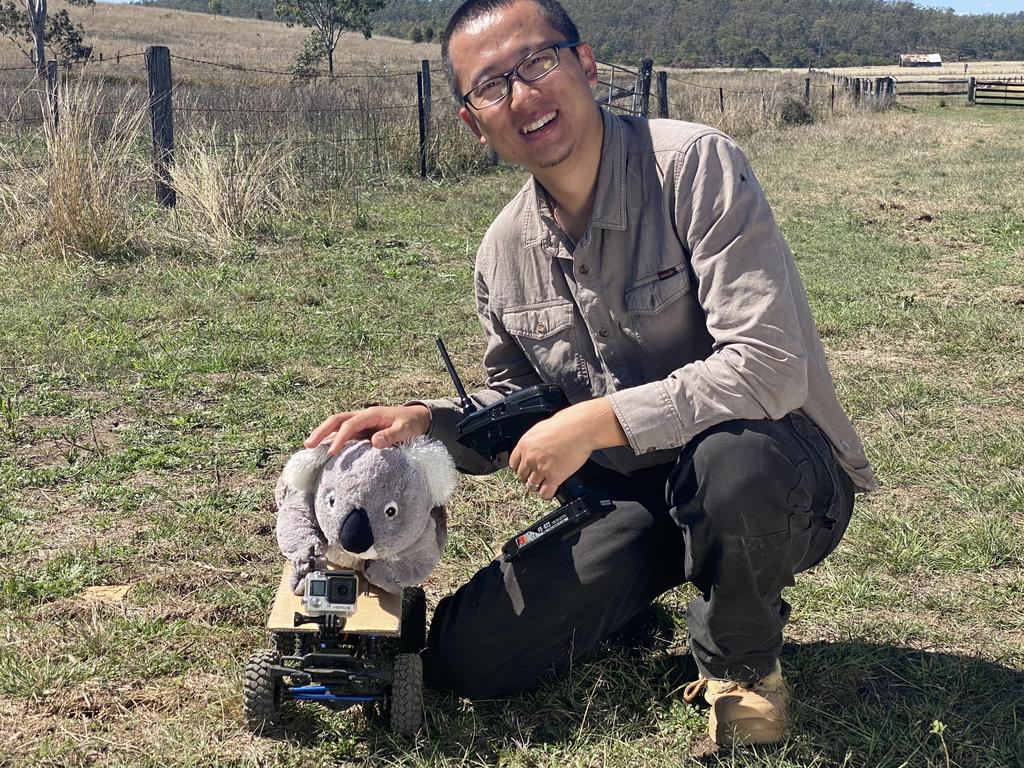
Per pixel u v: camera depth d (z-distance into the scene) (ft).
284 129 40.93
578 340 8.11
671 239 7.48
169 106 30.14
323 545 8.02
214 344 18.54
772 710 7.61
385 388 16.56
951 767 7.52
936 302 22.27
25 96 43.60
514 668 8.09
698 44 607.78
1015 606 9.95
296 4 162.81
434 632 8.29
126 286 22.33
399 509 7.74
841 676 8.77
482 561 10.89
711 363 7.07
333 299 21.97
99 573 10.50
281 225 28.84
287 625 7.70
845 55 557.74
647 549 7.80
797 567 7.62
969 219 32.37
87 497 12.32
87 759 7.65
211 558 10.92
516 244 8.21
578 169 7.48
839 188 38.99
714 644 7.57
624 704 8.33
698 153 7.36
